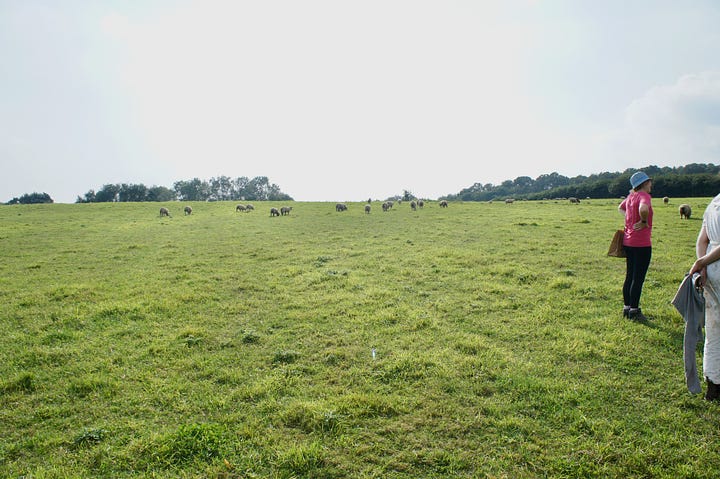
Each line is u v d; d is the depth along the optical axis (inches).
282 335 323.6
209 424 196.1
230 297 444.1
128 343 315.6
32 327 359.3
